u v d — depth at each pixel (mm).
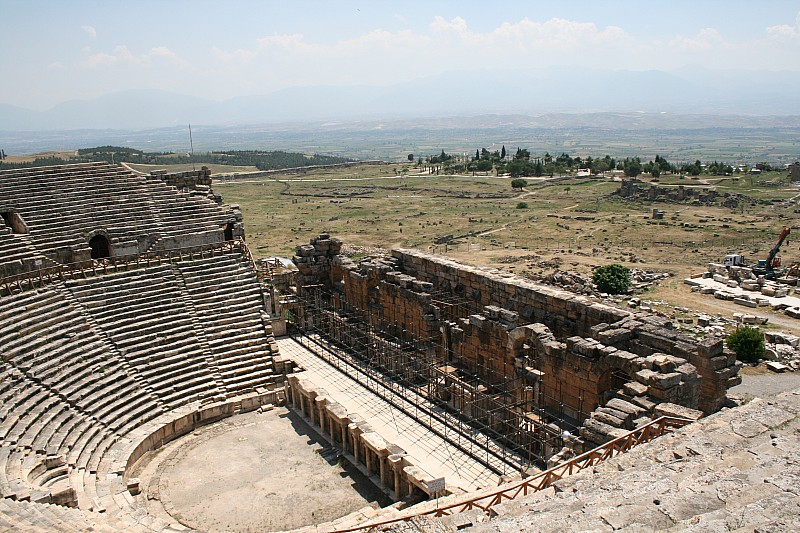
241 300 49219
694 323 62094
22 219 49406
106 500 30422
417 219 141625
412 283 44938
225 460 36531
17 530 22547
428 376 41438
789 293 71438
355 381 44000
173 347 43906
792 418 20938
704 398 30141
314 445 38062
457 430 35781
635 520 14500
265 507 31766
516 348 36438
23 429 32938
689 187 156750
